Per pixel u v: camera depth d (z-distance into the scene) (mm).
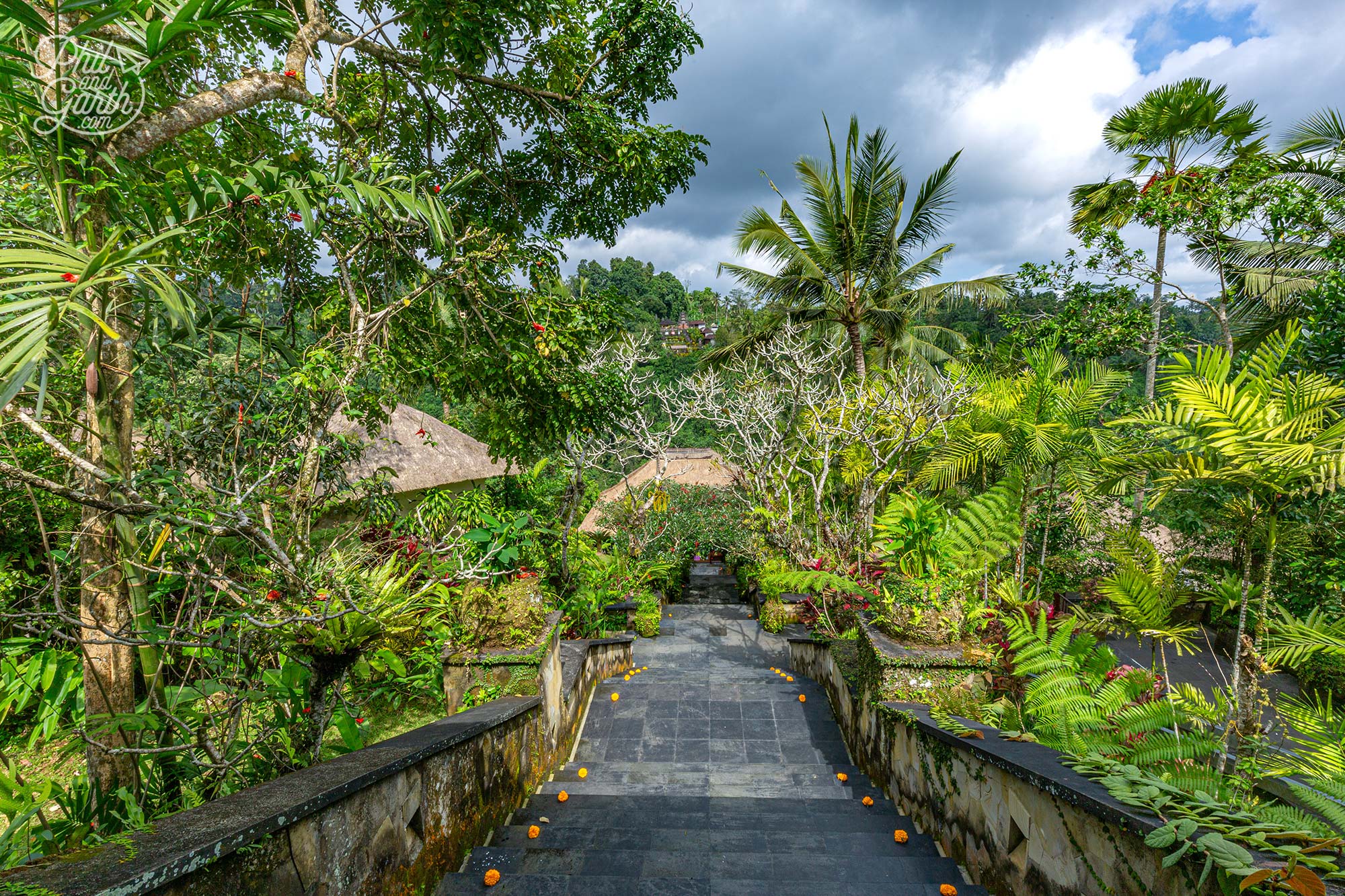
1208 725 3430
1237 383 3600
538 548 7430
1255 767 2893
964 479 9383
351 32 4449
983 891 2523
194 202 2605
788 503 9141
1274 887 1206
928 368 14102
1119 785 1765
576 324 5809
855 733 4758
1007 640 3783
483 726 2994
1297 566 5570
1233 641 7570
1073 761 2121
